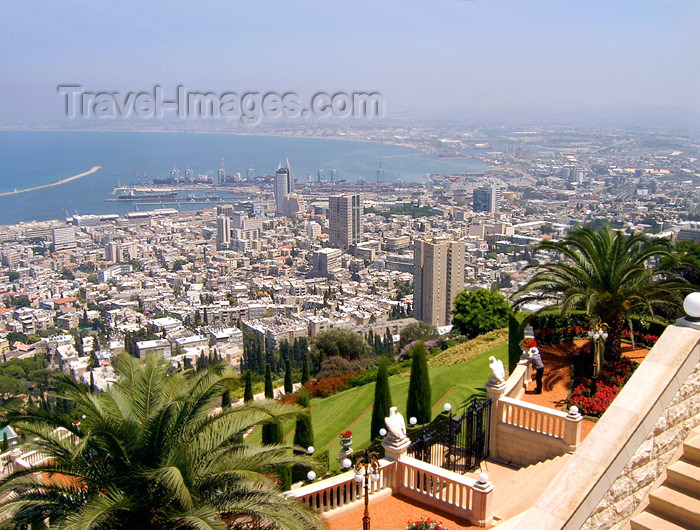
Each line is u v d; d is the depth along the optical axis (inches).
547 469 625.6
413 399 936.3
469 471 684.7
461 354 1348.4
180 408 498.6
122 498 426.6
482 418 716.7
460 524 558.6
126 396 524.1
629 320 845.2
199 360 3811.5
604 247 876.6
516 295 946.1
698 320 328.5
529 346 896.3
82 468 457.7
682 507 290.7
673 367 312.7
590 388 802.8
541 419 678.5
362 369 1841.8
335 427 1208.8
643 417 300.7
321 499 579.5
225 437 494.3
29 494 454.6
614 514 297.1
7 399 3233.3
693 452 312.2
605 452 294.2
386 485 626.5
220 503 454.9
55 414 476.1
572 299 824.3
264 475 470.0
